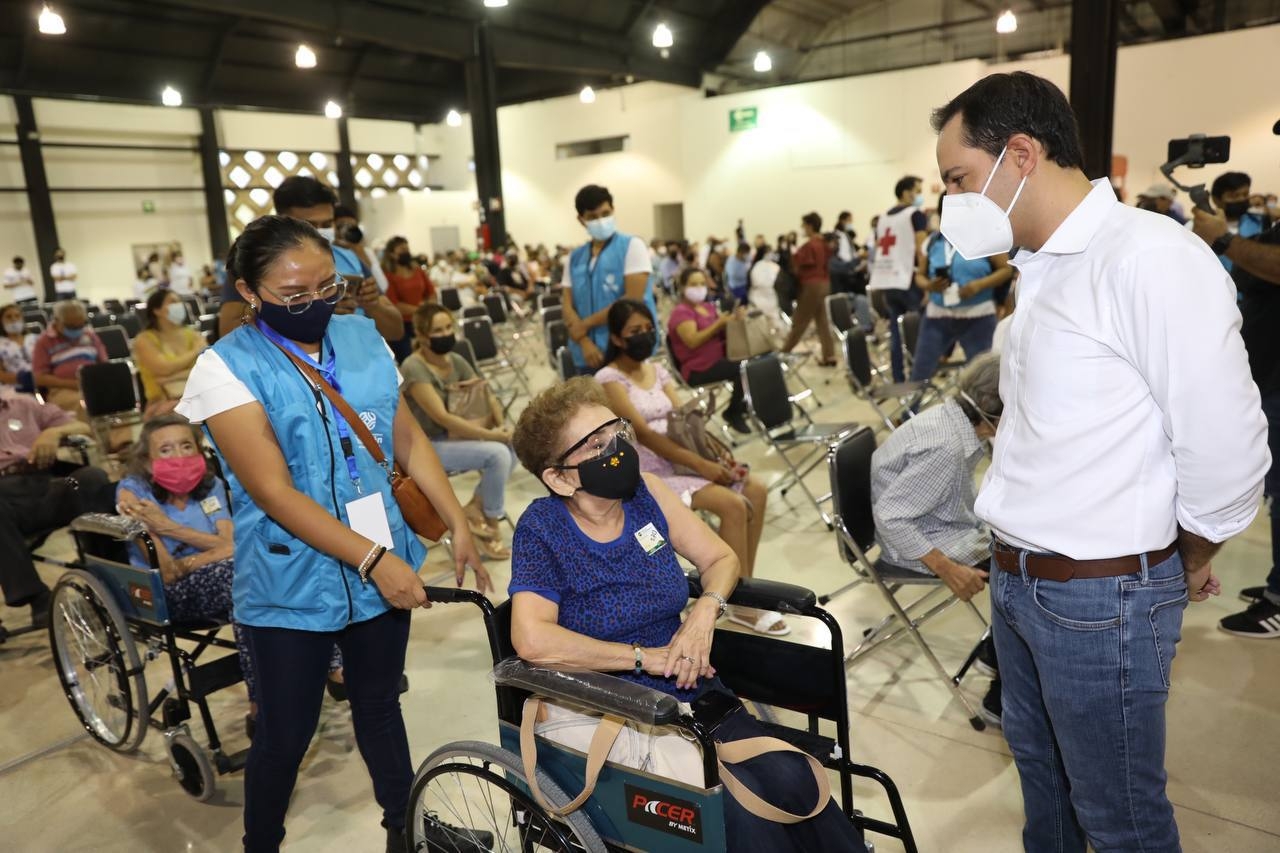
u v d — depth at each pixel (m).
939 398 5.60
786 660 1.86
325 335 1.85
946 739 2.54
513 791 1.62
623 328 3.29
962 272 5.11
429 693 2.96
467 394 4.09
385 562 1.73
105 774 2.63
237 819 2.38
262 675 1.82
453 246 21.47
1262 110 11.76
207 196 18.52
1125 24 14.93
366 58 19.42
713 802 1.43
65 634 2.76
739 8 17.75
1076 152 1.33
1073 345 1.32
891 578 2.67
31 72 15.38
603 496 1.70
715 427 6.21
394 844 2.03
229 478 1.78
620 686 1.47
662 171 19.78
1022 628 1.49
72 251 17.11
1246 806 2.16
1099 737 1.43
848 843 1.57
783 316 9.56
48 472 3.63
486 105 15.27
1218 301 1.20
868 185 16.44
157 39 16.05
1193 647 2.92
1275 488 2.85
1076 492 1.35
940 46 16.91
